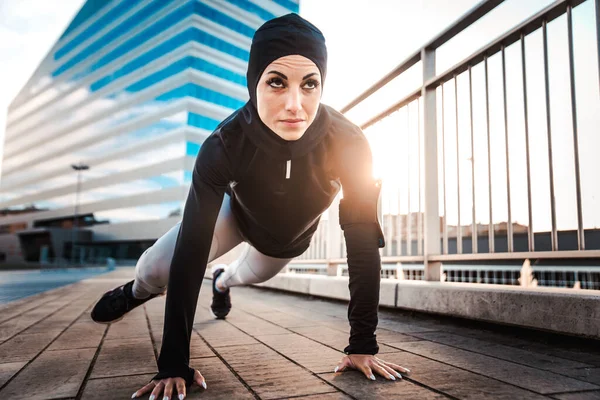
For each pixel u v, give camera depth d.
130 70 44.00
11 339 2.28
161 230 37.94
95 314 2.16
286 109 1.30
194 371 1.39
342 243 4.39
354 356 1.56
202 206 1.45
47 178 53.69
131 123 42.84
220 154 1.46
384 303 3.19
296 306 3.84
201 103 38.41
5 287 6.94
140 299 2.17
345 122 1.65
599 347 1.85
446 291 2.60
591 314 1.79
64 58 53.78
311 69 1.32
